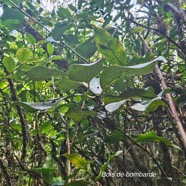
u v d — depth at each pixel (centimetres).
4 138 127
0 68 118
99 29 56
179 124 67
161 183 129
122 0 118
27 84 117
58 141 126
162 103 62
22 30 120
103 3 117
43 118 147
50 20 124
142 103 62
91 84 60
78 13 117
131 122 112
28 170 119
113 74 49
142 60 60
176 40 131
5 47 124
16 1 94
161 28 113
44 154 123
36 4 139
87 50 68
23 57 74
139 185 128
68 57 110
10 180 121
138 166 127
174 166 132
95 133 114
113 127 100
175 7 112
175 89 109
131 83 89
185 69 115
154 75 112
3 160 128
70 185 55
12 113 140
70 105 78
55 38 87
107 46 57
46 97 126
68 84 56
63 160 113
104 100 56
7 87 128
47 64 116
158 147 142
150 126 128
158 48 114
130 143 117
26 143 127
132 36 126
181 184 128
